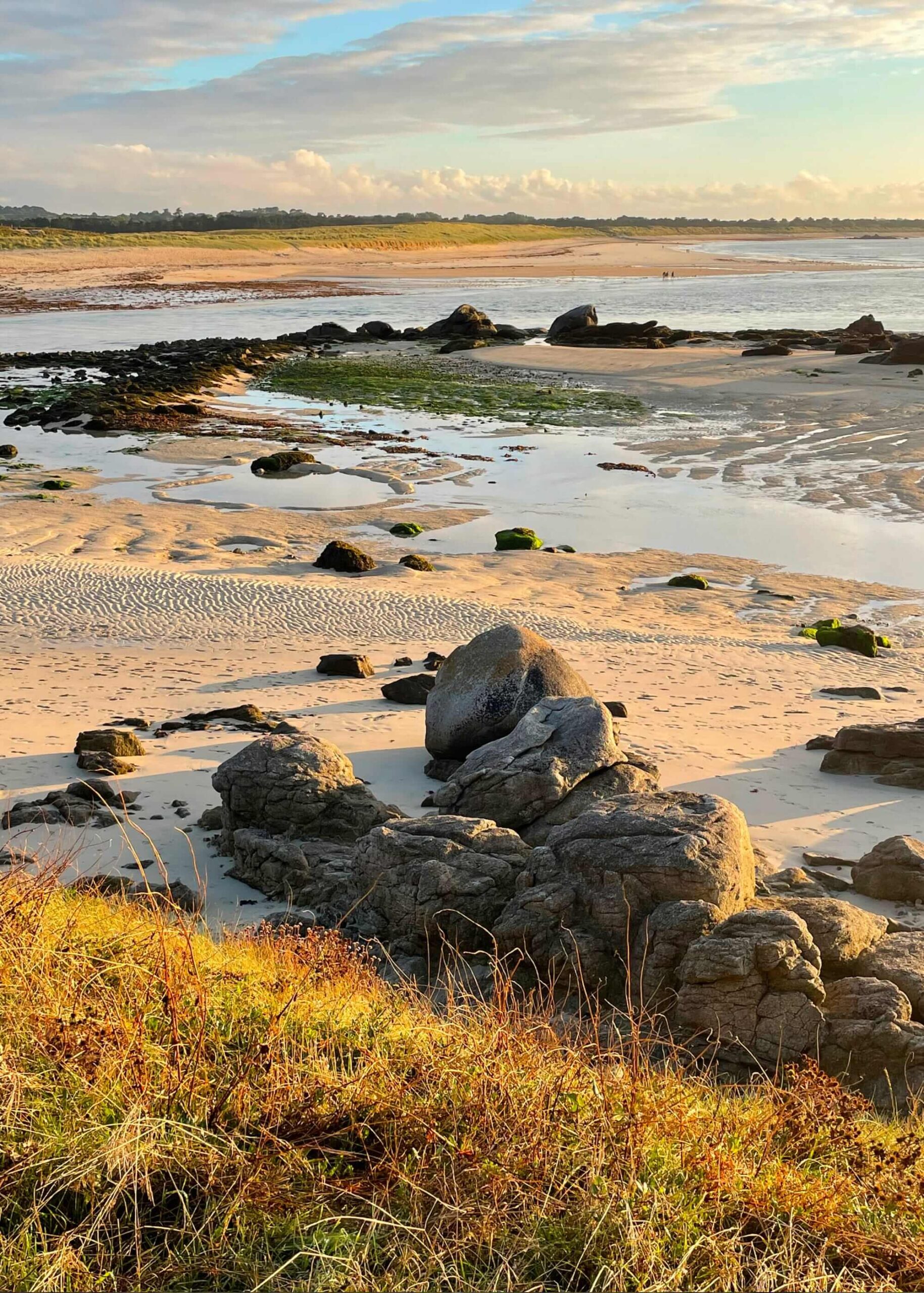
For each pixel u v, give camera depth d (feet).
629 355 236.43
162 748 47.88
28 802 40.47
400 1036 16.65
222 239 602.85
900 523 106.73
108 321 333.42
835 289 426.92
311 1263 11.76
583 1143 13.99
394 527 105.60
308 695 58.90
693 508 114.32
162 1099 14.03
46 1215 12.34
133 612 74.95
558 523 109.50
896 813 43.09
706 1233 12.75
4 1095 13.69
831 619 81.05
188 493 121.08
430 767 45.88
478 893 27.02
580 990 23.79
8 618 72.69
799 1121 15.81
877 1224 13.70
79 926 19.89
